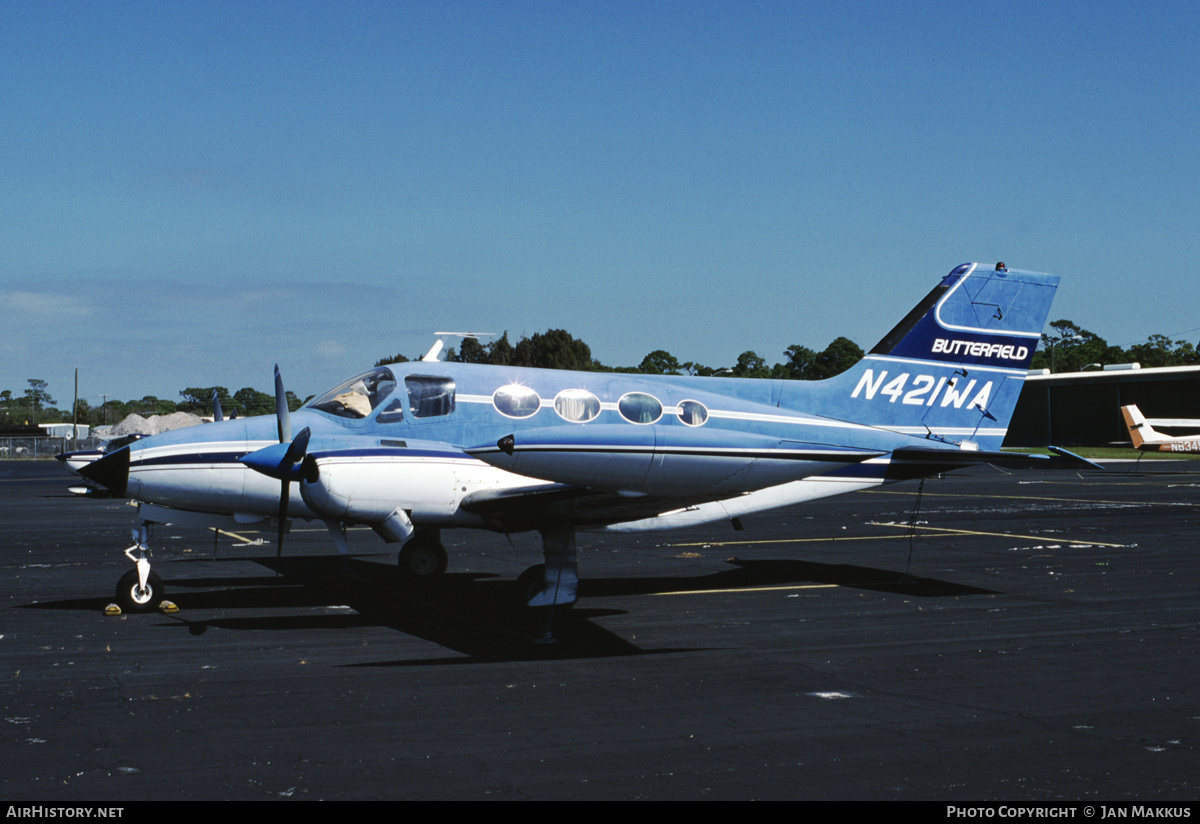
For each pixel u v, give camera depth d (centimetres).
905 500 2355
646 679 638
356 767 458
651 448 728
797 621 848
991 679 636
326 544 1462
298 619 861
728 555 1318
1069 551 1338
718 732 516
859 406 1132
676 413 1034
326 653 720
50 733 512
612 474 732
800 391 1114
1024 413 6500
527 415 987
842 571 1163
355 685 621
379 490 866
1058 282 1205
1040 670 661
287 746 490
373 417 947
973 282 1169
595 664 684
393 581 1093
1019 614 877
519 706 569
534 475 731
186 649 733
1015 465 946
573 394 1007
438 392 967
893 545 1427
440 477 884
